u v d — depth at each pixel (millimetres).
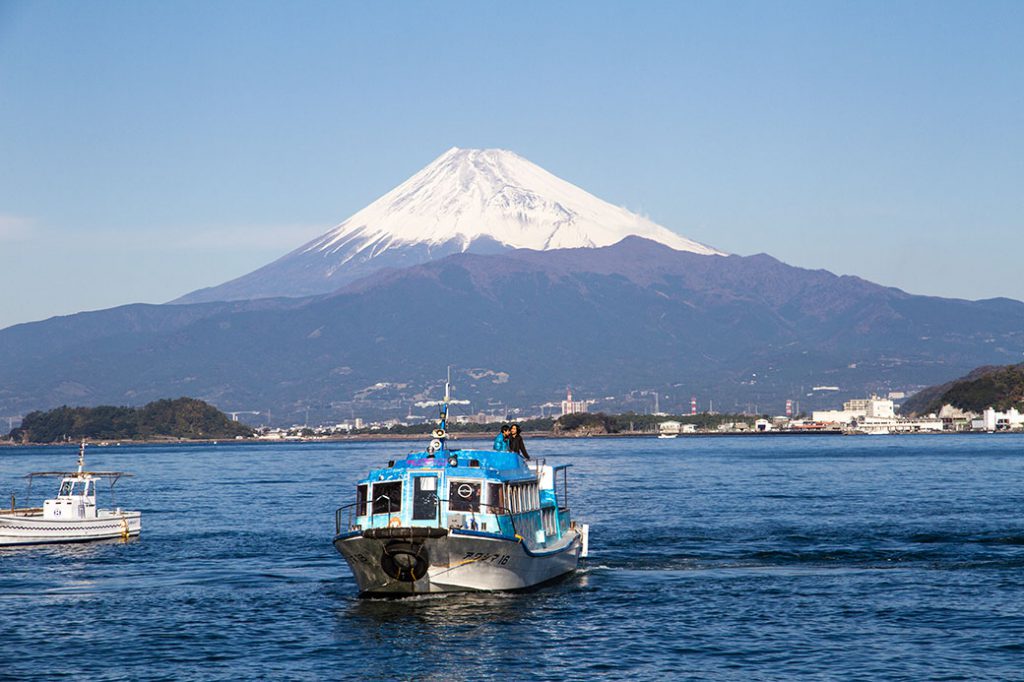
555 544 66625
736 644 50875
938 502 122750
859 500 127688
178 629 54781
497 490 58969
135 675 47031
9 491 173000
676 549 80750
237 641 52312
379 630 53781
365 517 59188
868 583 65125
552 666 47812
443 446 60500
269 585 66312
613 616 56344
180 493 160625
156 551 83312
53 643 52281
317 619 56344
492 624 54656
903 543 82750
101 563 76875
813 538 86875
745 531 92750
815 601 59875
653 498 134750
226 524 105812
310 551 82375
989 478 174125
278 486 178750
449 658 49062
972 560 73438
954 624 54094
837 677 45656
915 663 47406
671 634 52688
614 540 86688
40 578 70125
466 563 57906
